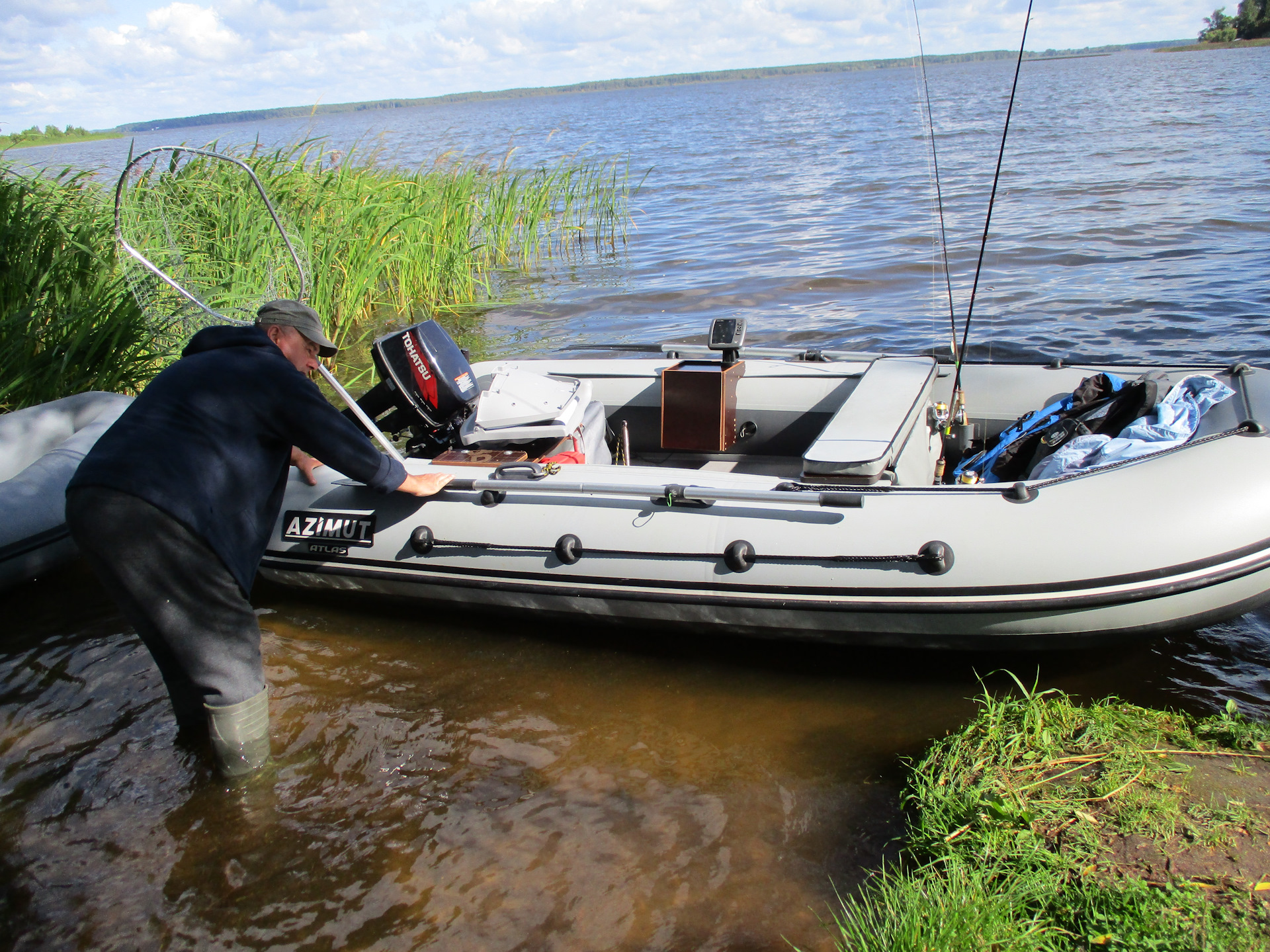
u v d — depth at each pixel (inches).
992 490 109.8
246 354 99.4
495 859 87.0
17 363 193.6
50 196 242.4
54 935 80.7
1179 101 1031.6
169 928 81.0
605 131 1453.0
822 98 2265.0
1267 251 316.2
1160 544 102.0
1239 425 113.1
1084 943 70.6
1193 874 74.8
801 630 115.0
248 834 91.8
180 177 264.8
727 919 78.6
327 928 80.2
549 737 105.5
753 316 294.2
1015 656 114.9
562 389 138.4
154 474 90.4
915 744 100.9
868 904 78.5
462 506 127.6
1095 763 90.5
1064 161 583.5
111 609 140.9
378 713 111.2
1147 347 231.5
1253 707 102.3
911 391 134.6
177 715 106.0
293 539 136.7
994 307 280.1
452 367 142.8
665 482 121.0
